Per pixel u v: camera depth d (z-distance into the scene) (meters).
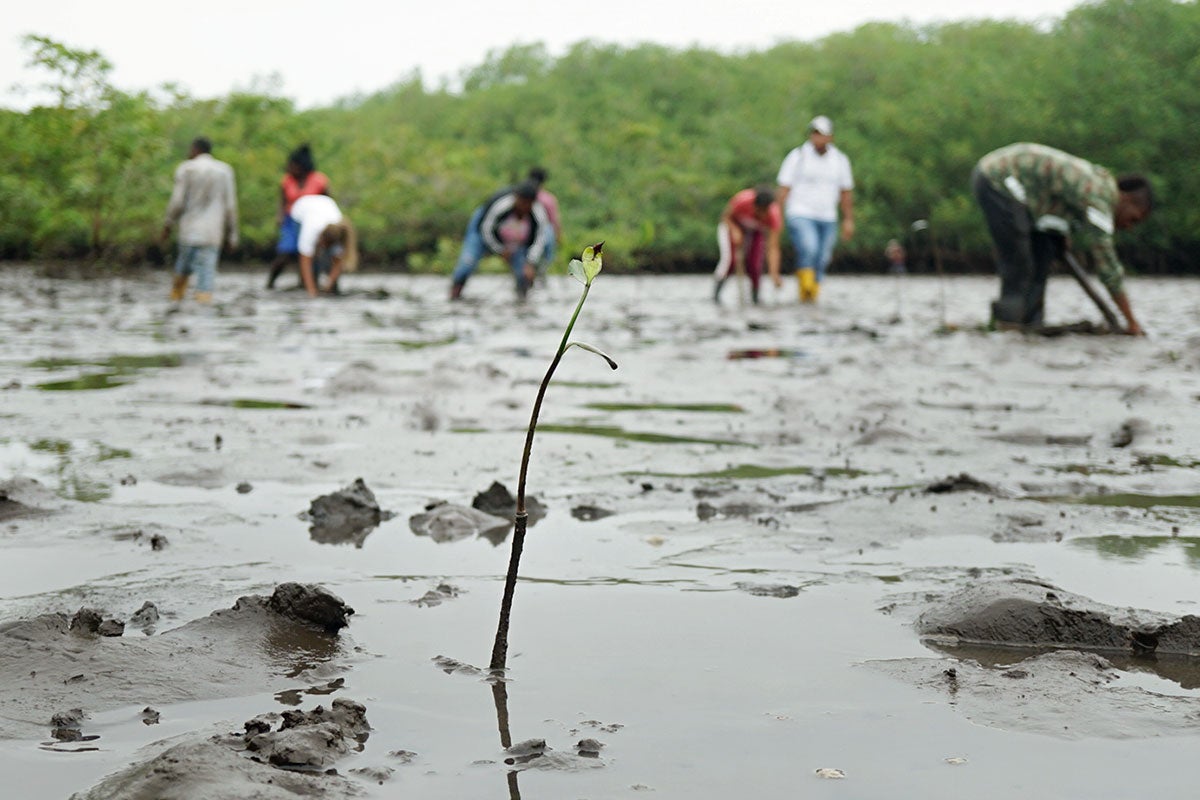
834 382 5.96
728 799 1.33
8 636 1.75
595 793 1.34
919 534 2.73
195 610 2.09
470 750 1.47
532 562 2.47
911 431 4.37
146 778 1.30
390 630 1.98
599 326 10.49
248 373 6.31
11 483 3.01
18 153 19.97
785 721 1.57
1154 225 28.19
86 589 2.21
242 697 1.65
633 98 39.34
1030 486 3.31
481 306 13.61
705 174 32.56
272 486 3.29
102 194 19.92
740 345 8.47
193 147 12.80
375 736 1.51
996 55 36.62
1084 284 8.59
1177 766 1.42
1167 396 5.35
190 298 13.85
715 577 2.35
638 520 2.89
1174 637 1.90
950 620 1.98
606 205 32.09
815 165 12.84
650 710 1.61
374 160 32.59
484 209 13.64
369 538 2.69
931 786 1.36
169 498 3.10
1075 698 1.65
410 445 4.00
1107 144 29.53
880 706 1.63
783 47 42.88
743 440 4.18
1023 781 1.38
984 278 27.52
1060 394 5.52
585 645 1.90
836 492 3.22
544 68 45.19
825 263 13.23
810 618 2.06
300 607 1.96
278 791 1.29
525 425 4.54
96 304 12.76
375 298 15.05
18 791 1.33
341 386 5.61
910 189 30.16
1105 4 31.64
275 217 27.75
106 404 5.04
